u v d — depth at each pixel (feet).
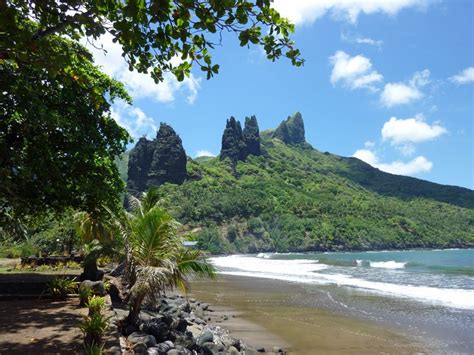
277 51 16.60
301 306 63.87
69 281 40.16
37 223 51.49
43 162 31.50
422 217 491.31
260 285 93.40
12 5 15.53
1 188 28.04
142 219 33.35
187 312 51.31
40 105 28.25
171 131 457.68
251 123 618.44
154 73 18.22
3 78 26.66
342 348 39.52
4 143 26.55
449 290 78.43
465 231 485.15
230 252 334.03
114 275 54.24
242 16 14.80
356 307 62.08
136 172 453.99
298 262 192.24
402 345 40.47
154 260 33.04
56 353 21.49
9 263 78.69
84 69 43.88
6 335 24.85
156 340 30.89
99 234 51.42
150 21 14.94
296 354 37.55
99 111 40.70
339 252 355.36
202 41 16.48
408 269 138.10
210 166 520.01
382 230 408.05
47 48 15.80
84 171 36.65
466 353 37.50
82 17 14.87
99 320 23.66
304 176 576.20
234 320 53.26
